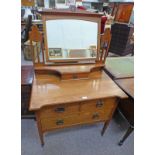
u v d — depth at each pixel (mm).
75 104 1006
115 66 1598
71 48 1103
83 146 1324
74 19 1040
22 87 1236
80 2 3047
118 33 3215
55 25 1014
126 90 1180
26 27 2760
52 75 1159
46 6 3078
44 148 1280
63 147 1303
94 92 1024
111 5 3961
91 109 1105
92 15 1061
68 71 1093
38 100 898
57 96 949
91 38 1124
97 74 1252
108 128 1522
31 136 1375
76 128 1491
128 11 2971
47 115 1005
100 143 1364
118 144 1363
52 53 1078
